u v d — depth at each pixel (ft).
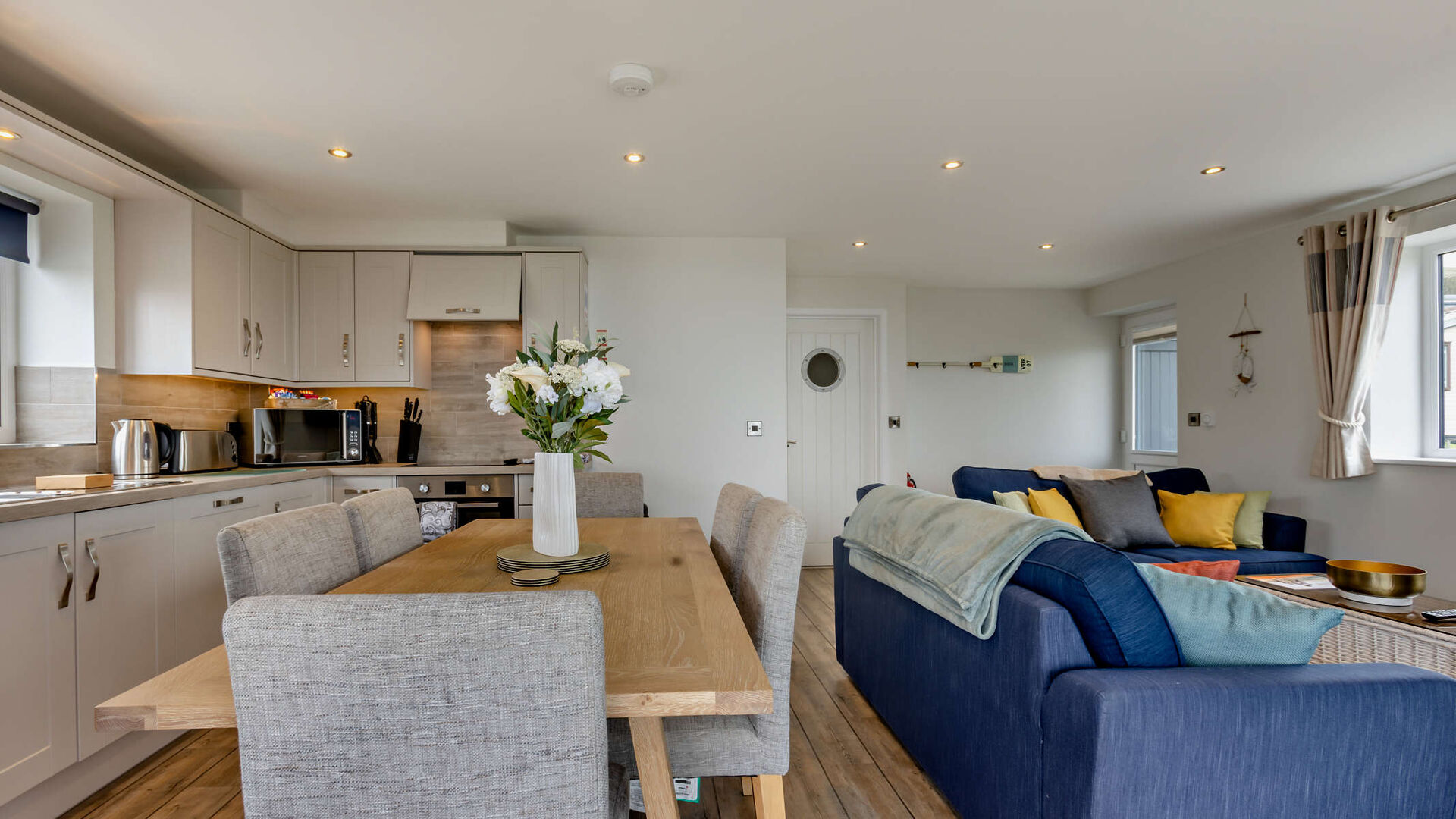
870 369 18.67
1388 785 4.34
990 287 19.26
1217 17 6.38
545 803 2.70
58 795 6.42
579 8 6.22
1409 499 11.09
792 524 4.79
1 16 6.20
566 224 12.93
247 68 7.20
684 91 7.79
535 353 6.05
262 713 2.61
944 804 6.48
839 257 15.83
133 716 3.03
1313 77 7.51
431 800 2.67
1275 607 4.73
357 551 5.91
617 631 4.00
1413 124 8.71
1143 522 12.64
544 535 5.76
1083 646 4.88
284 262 11.97
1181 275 15.90
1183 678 4.40
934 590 6.31
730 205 11.87
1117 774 4.17
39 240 8.66
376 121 8.48
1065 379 19.43
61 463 8.51
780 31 6.61
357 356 12.32
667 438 13.79
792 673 9.99
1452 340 11.37
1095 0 6.13
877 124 8.66
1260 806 4.27
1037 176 10.50
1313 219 12.71
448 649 2.58
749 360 13.93
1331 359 11.91
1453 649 6.70
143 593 7.50
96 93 7.72
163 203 9.38
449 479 11.79
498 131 8.82
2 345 8.39
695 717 4.86
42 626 6.22
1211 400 14.98
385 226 12.62
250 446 12.03
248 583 4.22
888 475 18.17
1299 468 12.94
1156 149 9.50
